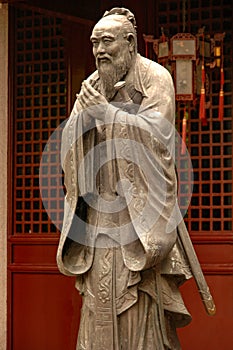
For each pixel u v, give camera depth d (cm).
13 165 1747
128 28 1141
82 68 1719
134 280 1106
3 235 1742
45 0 1631
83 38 1719
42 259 1720
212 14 1645
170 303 1130
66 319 1702
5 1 1620
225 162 1639
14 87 1750
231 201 1633
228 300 1609
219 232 1627
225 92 1634
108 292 1116
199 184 1645
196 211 1648
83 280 1147
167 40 1562
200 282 1152
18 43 1753
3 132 1748
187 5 1658
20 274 1730
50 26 1742
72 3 1661
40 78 1744
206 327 1614
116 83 1141
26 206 1744
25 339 1722
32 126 1745
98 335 1116
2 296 1733
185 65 1545
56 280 1709
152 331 1119
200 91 1559
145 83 1141
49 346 1709
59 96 1734
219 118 1560
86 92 1130
